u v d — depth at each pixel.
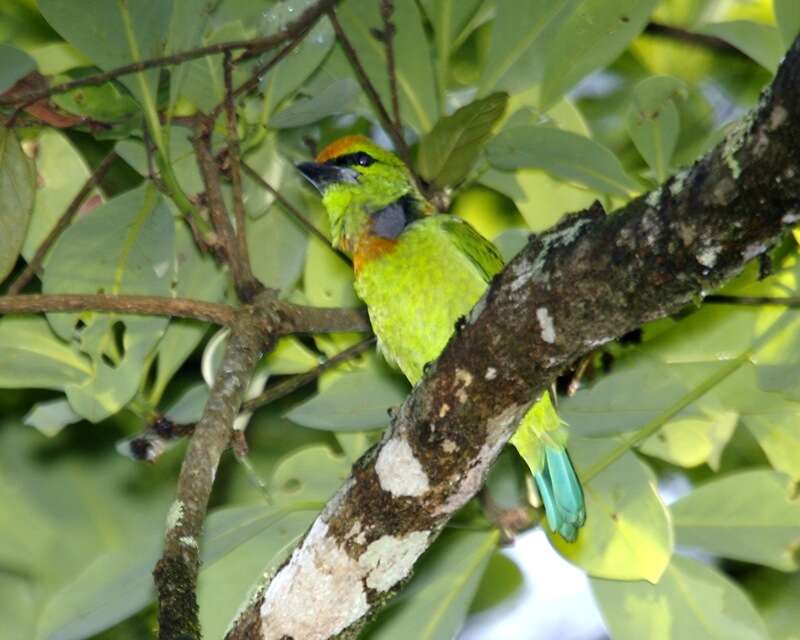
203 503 6.23
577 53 7.86
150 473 9.40
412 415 5.71
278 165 8.25
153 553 7.49
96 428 9.43
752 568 9.50
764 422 7.86
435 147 7.79
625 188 7.71
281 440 9.74
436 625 7.50
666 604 7.52
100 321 7.67
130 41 7.62
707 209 4.80
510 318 5.33
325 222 8.45
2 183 7.54
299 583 6.05
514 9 8.09
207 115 7.92
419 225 7.30
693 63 9.66
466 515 8.04
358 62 7.88
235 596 7.57
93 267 7.71
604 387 7.59
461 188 8.41
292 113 7.75
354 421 7.73
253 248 8.27
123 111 8.02
